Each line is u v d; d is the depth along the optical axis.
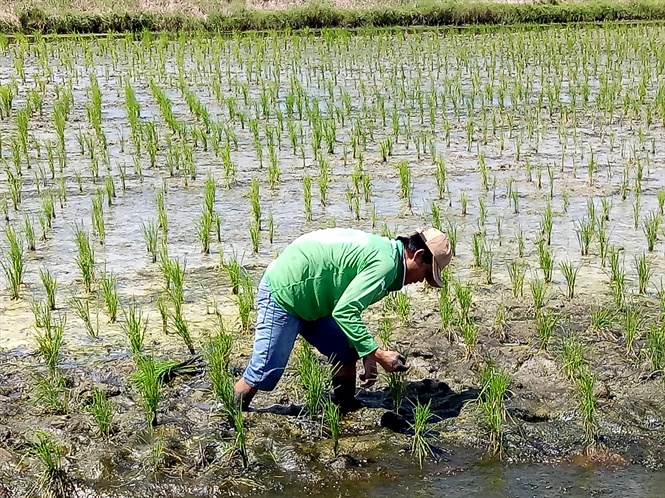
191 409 5.47
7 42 21.58
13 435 5.19
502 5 27.25
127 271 7.78
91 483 4.79
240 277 7.43
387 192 10.23
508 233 8.83
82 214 9.39
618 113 14.41
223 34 24.56
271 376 5.26
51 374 5.79
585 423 5.29
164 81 17.30
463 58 19.12
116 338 6.46
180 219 9.25
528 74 17.89
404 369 4.98
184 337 6.18
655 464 5.04
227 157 10.68
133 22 24.88
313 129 12.57
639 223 9.13
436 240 4.98
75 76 17.78
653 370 5.98
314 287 5.02
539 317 6.78
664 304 6.79
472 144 12.46
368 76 17.69
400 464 4.99
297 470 4.92
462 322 6.48
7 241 8.53
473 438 5.22
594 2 28.83
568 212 9.48
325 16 25.72
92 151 11.33
